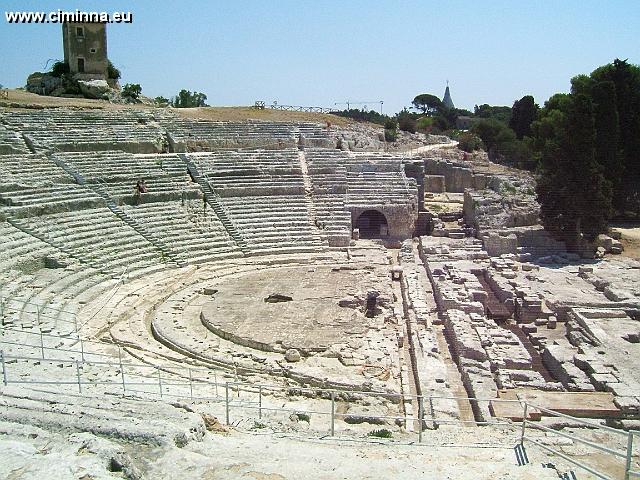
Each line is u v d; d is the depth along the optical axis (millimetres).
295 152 55656
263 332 27750
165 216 44094
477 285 35125
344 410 20750
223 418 17672
